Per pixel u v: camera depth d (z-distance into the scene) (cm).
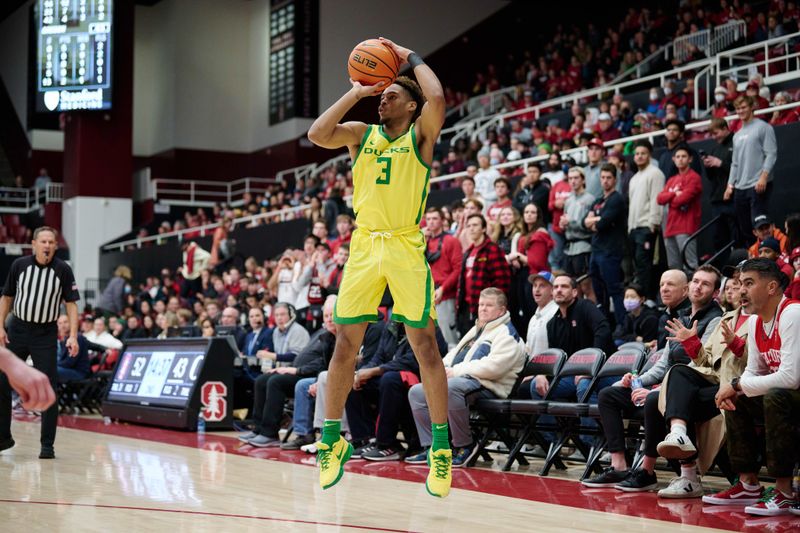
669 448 504
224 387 952
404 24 2431
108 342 1346
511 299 878
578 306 712
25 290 694
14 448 764
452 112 2202
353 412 753
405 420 725
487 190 1151
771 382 467
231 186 2603
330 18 2400
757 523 437
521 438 649
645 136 1080
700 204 904
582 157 1178
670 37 1784
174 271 1981
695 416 523
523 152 1410
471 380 666
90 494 516
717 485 582
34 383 209
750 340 490
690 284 599
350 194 1573
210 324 1085
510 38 2461
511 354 672
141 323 1528
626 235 934
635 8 2194
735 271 562
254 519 438
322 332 810
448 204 1321
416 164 446
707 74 1338
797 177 961
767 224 773
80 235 2298
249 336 1016
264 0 2558
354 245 459
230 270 1555
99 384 1248
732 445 492
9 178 2891
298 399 783
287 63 2423
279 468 645
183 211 2461
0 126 2959
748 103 855
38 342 703
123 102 2333
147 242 2294
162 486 549
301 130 2392
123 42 2320
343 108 449
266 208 1955
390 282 448
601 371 633
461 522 436
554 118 1606
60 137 2761
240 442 833
